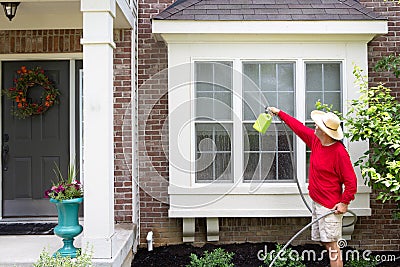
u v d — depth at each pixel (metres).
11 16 5.84
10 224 6.70
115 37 6.28
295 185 6.19
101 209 4.58
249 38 6.19
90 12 4.59
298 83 6.22
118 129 6.23
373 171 5.29
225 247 6.42
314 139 5.21
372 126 5.54
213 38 6.18
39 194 6.92
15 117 6.91
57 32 6.70
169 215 6.18
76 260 4.26
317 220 4.94
